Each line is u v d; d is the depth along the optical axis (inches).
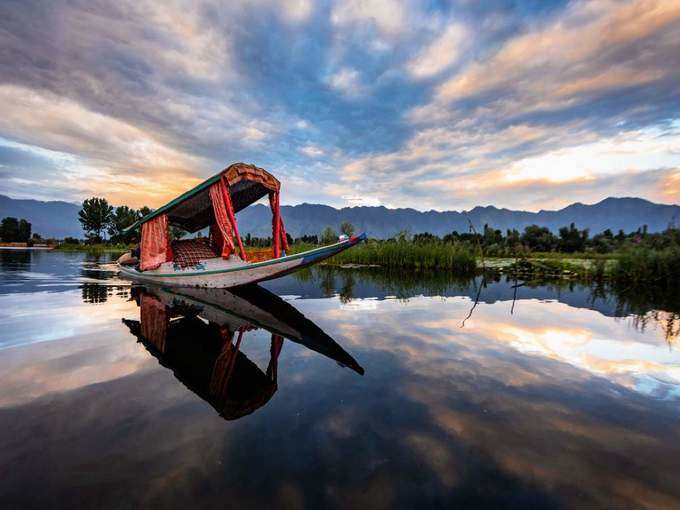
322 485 77.9
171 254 440.1
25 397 119.7
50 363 153.2
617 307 304.5
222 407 114.2
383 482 79.0
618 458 88.6
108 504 72.0
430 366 153.6
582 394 125.8
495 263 754.2
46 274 533.0
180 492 75.4
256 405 115.7
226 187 378.0
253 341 191.5
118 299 319.0
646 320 249.9
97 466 83.8
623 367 153.9
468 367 152.3
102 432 98.5
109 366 150.7
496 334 207.9
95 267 668.1
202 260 409.4
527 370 149.0
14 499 73.1
